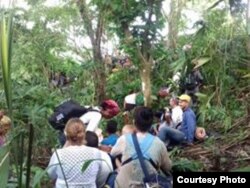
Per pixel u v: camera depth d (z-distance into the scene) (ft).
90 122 16.74
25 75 27.86
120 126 22.80
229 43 21.76
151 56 22.94
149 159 10.53
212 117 22.16
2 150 6.16
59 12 32.37
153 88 25.89
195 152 19.07
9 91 6.02
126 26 22.68
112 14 22.74
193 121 20.99
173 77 26.43
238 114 21.95
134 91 28.25
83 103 28.71
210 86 23.59
